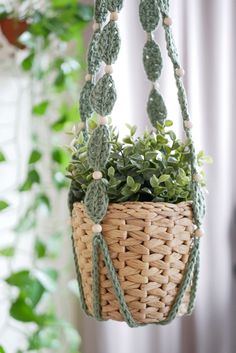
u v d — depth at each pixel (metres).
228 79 2.01
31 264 2.11
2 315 1.99
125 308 0.84
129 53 1.92
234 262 2.04
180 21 1.92
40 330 1.86
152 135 0.97
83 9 1.97
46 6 2.04
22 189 1.89
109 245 0.84
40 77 1.99
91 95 0.86
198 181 0.87
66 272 2.17
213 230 1.98
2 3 1.98
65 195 2.20
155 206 0.83
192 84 1.94
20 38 1.90
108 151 0.84
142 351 1.95
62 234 2.13
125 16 1.92
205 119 1.97
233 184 2.04
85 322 2.00
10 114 2.04
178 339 1.99
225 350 2.01
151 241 0.83
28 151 2.12
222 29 1.99
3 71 2.01
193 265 0.87
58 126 2.00
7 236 2.02
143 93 1.94
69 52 2.18
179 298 0.87
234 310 2.04
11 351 2.02
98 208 0.82
